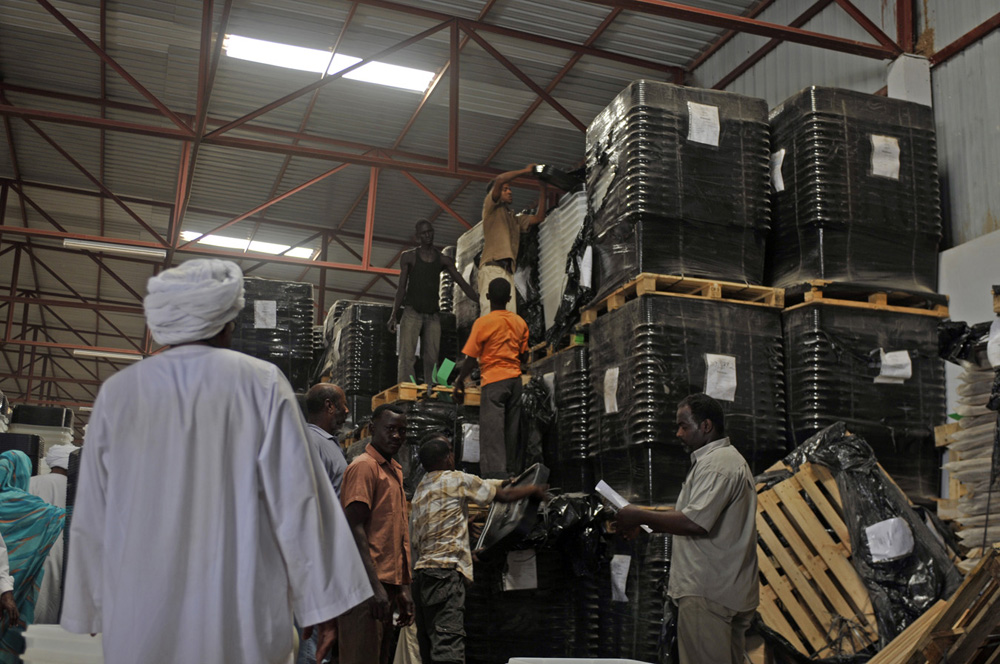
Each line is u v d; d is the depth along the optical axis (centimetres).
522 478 620
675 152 693
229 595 215
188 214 1877
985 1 812
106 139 1590
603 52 1262
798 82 1067
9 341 2028
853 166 705
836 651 532
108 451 225
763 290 693
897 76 848
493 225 873
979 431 567
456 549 561
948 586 533
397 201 1772
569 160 1588
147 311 231
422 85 1365
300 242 1989
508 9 1187
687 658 417
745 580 418
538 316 859
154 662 208
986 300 691
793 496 575
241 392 225
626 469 678
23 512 540
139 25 1266
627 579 645
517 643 654
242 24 1234
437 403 819
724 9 1156
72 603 227
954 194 819
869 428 667
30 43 1341
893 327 691
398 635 639
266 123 1512
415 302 873
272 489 221
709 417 443
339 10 1193
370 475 448
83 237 1412
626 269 695
